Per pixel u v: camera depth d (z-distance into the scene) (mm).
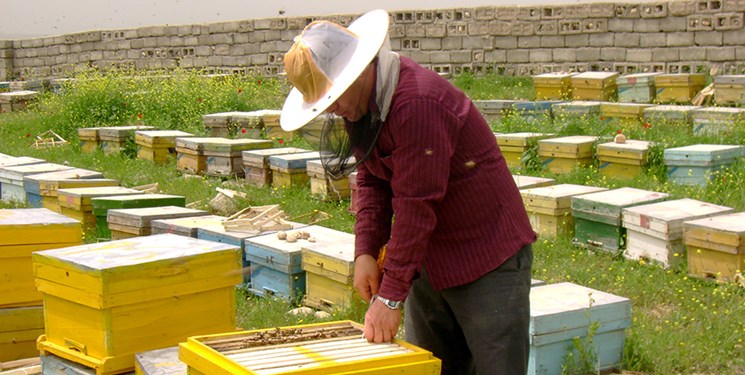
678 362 5395
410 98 3105
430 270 3451
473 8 21891
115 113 16672
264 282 6918
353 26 3299
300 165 10305
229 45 25984
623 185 9664
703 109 12555
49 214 5492
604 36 19969
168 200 8781
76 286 4090
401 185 3156
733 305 6195
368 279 3506
